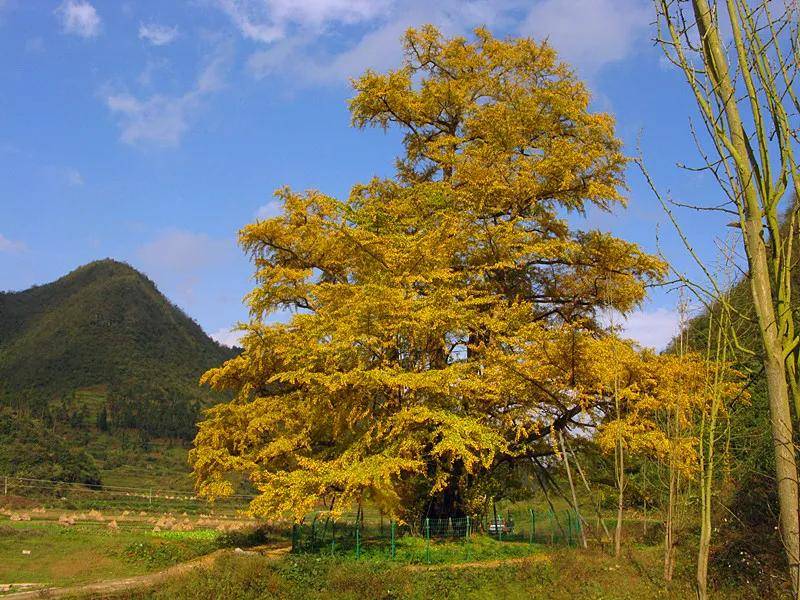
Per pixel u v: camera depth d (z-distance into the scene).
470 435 15.88
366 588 13.39
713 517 12.44
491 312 19.03
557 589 12.59
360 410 17.09
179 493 49.59
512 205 20.27
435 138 23.83
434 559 16.00
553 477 19.83
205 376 20.66
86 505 38.69
